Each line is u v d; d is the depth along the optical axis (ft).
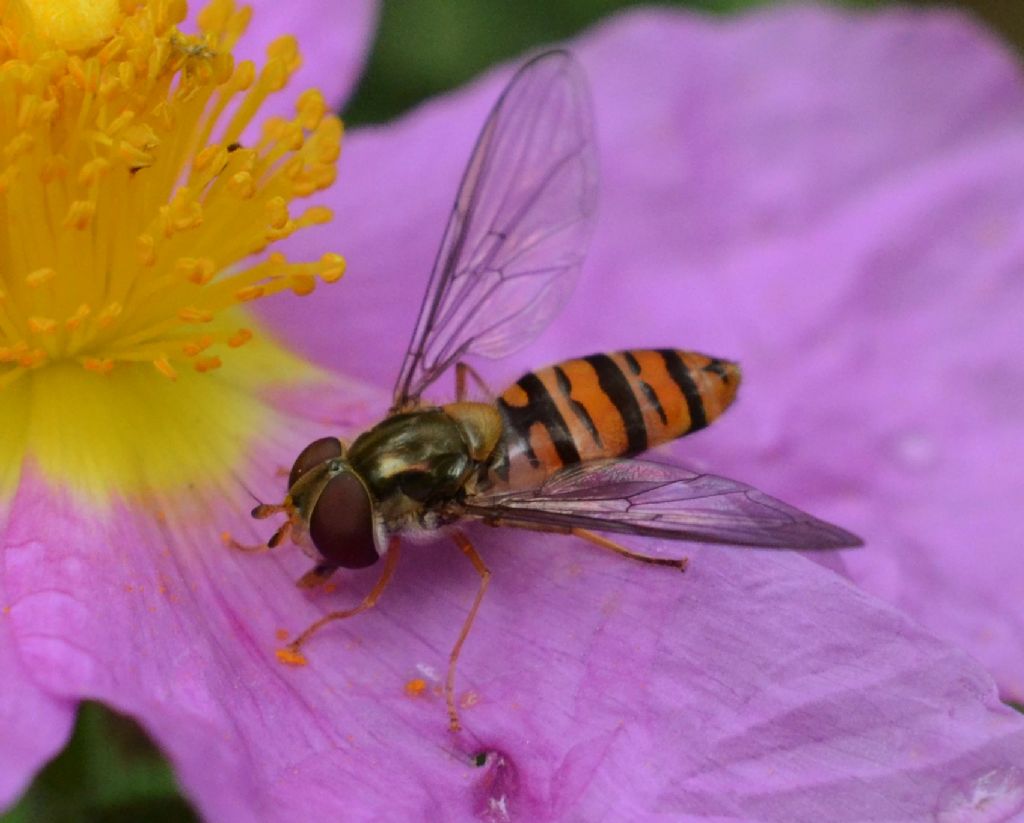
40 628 0.25
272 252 0.30
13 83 0.27
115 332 0.28
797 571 0.27
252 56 0.31
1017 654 0.30
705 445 0.31
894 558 0.31
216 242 0.28
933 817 0.26
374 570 0.27
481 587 0.27
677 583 0.27
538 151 0.28
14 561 0.26
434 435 0.27
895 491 0.31
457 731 0.26
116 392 0.28
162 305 0.28
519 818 0.26
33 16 0.27
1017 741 0.26
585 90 0.28
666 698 0.26
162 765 0.28
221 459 0.28
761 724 0.26
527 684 0.27
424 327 0.28
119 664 0.25
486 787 0.26
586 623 0.27
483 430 0.27
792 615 0.26
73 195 0.27
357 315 0.30
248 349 0.29
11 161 0.27
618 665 0.26
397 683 0.27
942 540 0.31
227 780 0.24
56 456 0.27
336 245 0.31
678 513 0.26
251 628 0.27
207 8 0.28
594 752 0.26
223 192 0.28
